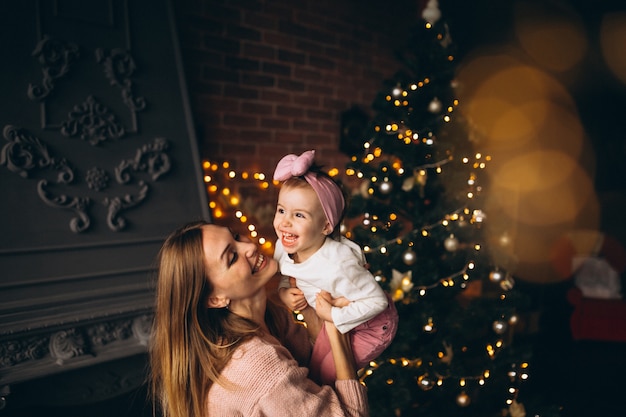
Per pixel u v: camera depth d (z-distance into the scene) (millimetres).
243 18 2984
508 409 2428
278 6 3176
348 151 3684
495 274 2307
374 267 2201
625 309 4141
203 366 1037
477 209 2277
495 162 4973
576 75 5285
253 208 3074
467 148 2389
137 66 2156
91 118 1963
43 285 1716
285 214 1128
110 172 1996
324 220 1136
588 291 4480
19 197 1740
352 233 2365
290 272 1185
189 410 1078
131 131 2088
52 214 1810
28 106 1804
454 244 2182
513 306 2322
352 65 3721
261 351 1028
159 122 2209
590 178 5660
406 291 2125
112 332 1864
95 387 1830
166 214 2148
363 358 1193
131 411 1949
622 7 4996
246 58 3021
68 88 1923
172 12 2348
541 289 4570
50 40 1873
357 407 1070
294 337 1315
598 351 4129
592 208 5633
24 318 1636
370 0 3822
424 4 4188
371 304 1103
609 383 3496
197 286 1061
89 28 2025
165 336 1083
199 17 2773
